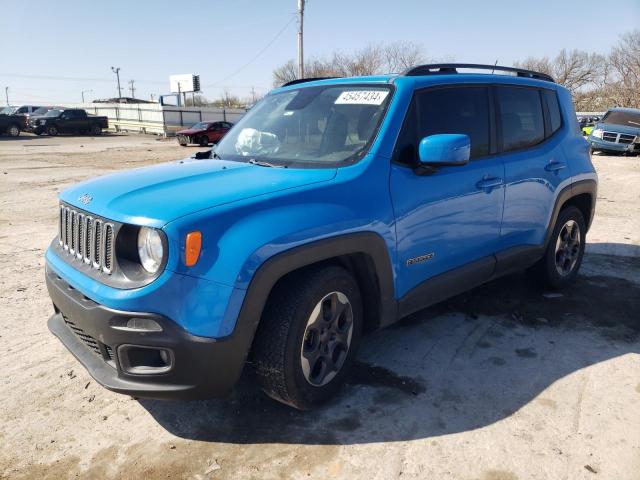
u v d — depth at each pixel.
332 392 2.99
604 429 2.77
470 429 2.78
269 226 2.52
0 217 8.21
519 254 4.10
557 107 4.57
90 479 2.46
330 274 2.80
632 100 50.22
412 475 2.45
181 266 2.34
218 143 4.04
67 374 3.38
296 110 3.67
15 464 2.56
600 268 5.49
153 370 2.45
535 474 2.45
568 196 4.49
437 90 3.50
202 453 2.63
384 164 3.07
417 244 3.23
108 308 2.41
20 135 35.88
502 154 3.88
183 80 53.47
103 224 2.58
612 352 3.63
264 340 2.68
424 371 3.38
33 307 4.47
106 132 42.34
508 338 3.85
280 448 2.65
